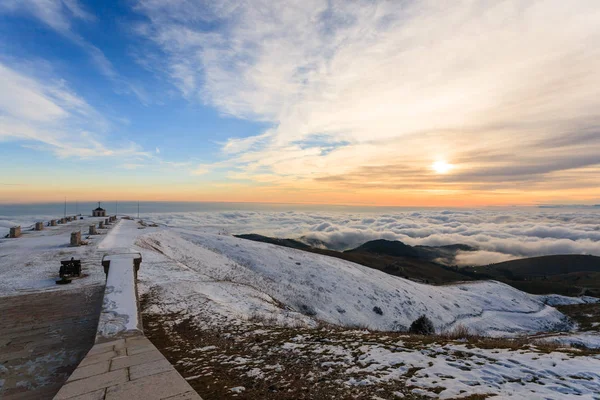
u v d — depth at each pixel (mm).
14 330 9508
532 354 8117
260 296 22688
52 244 31078
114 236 39312
